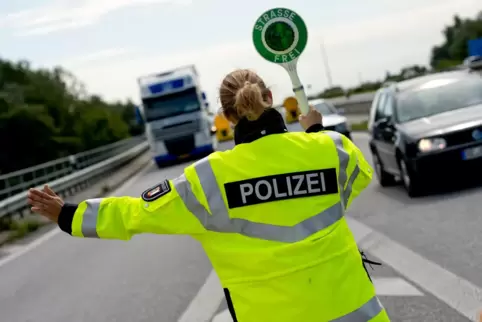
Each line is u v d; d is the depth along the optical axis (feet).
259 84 10.98
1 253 53.62
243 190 10.55
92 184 106.52
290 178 10.65
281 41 12.46
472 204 37.04
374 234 34.27
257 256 10.40
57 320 28.96
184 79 120.47
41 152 196.13
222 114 11.09
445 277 25.00
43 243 55.21
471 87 46.01
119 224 10.75
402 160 43.01
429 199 41.06
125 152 163.32
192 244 41.65
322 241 10.51
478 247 28.14
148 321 26.11
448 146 41.14
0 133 192.85
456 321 20.70
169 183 10.69
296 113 69.26
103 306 29.73
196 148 120.26
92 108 305.32
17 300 34.86
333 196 10.83
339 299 10.41
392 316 22.02
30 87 256.11
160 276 33.63
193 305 27.22
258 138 10.81
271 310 10.37
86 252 46.39
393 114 45.78
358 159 11.23
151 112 120.57
